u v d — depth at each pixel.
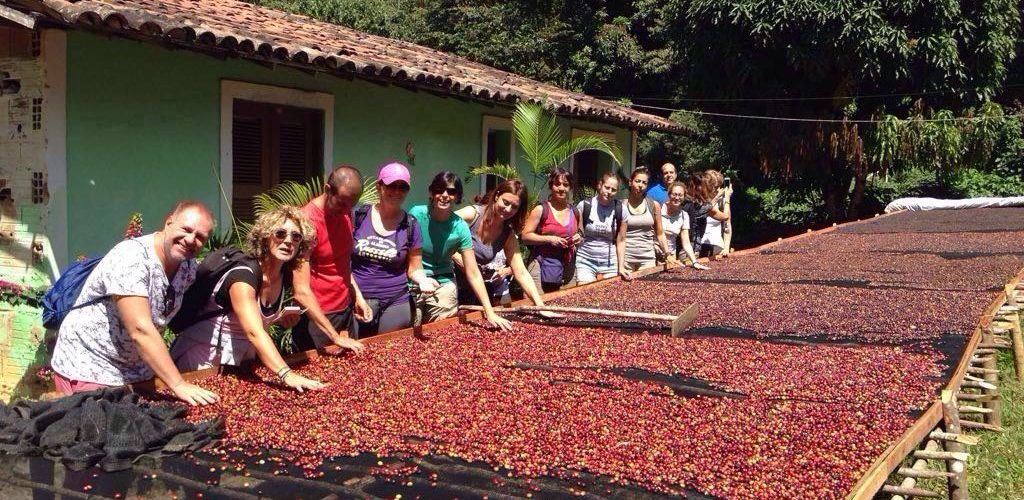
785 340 4.73
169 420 2.91
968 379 4.64
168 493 2.40
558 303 5.97
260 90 7.78
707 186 9.65
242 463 2.64
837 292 6.50
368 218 5.11
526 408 3.25
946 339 4.65
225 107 7.45
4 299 6.27
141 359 3.48
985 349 5.14
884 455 2.66
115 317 3.39
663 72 21.12
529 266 7.15
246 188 7.92
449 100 10.61
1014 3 17.91
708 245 9.96
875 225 13.27
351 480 2.51
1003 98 22.78
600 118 12.20
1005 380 6.55
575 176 14.24
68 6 5.43
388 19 22.28
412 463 2.65
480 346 4.48
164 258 3.35
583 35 21.30
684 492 2.40
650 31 21.42
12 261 6.25
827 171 18.00
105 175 6.43
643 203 8.05
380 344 4.49
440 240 5.37
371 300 5.11
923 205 17.42
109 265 3.24
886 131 16.88
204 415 3.10
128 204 6.64
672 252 8.55
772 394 3.49
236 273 3.59
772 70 18.14
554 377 3.80
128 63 6.56
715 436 2.90
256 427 2.97
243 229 7.36
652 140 20.70
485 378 3.76
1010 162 22.78
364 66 7.65
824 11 15.91
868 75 16.77
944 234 11.36
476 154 11.31
